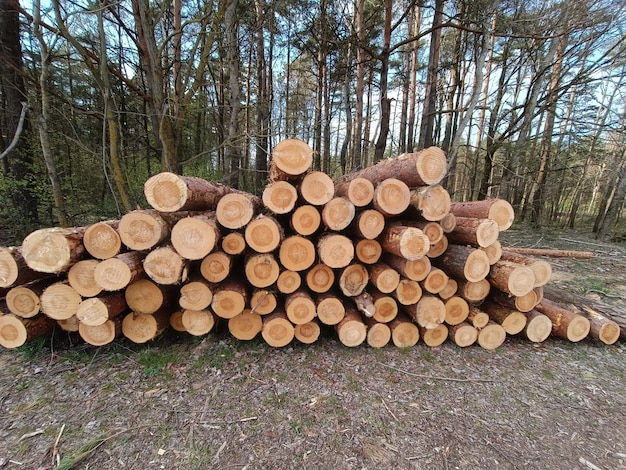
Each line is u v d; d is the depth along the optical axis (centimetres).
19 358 264
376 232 296
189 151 1135
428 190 286
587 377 266
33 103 413
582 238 1017
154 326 280
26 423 197
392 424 208
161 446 184
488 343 311
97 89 797
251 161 1412
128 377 244
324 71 1190
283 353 288
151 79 546
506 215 319
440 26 614
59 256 235
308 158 285
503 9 666
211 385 239
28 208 608
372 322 310
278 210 282
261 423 204
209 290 275
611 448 194
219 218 272
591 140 1034
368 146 1430
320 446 188
